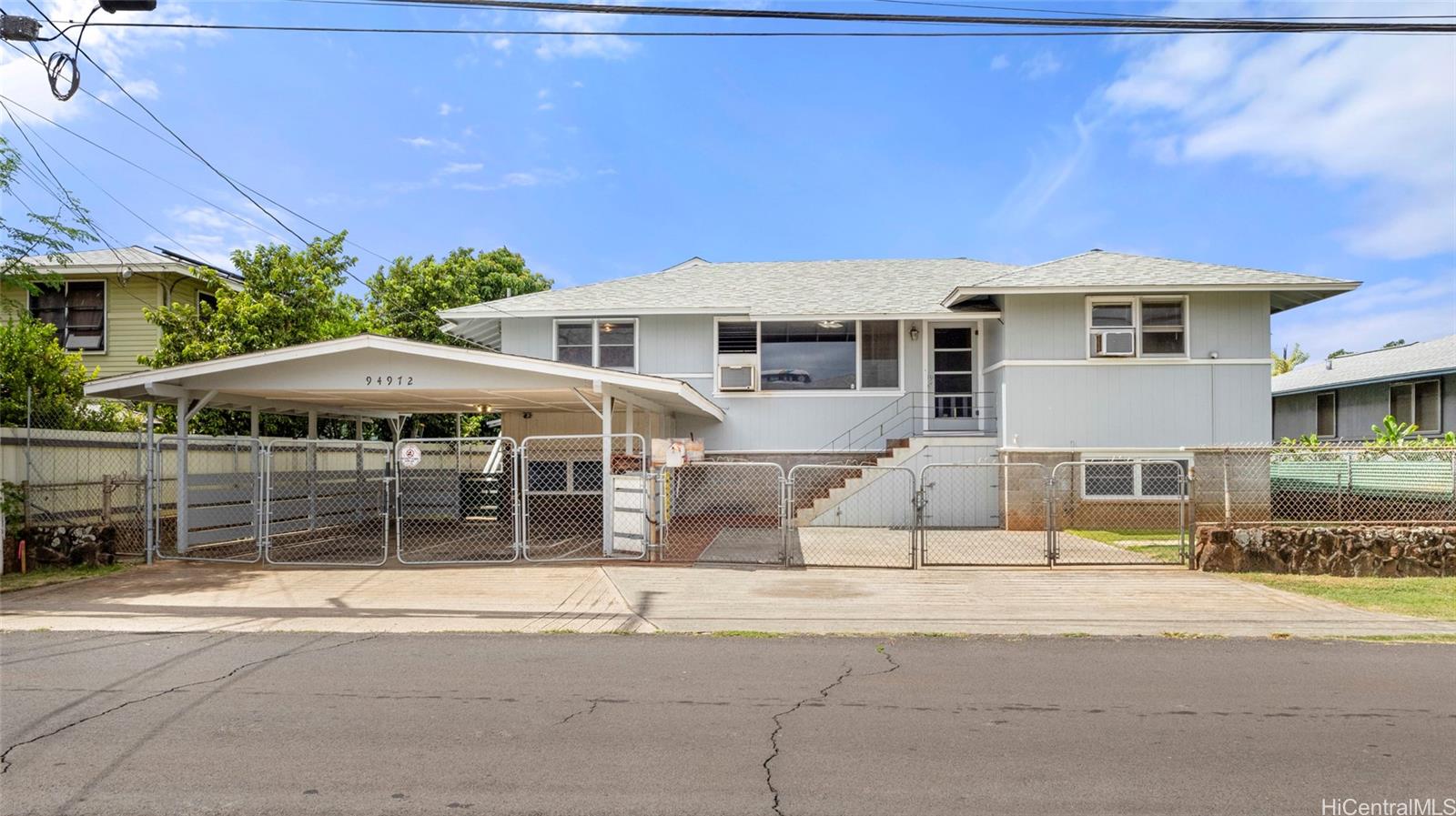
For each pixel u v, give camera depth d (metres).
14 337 12.45
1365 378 22.09
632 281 19.53
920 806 3.78
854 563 10.96
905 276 19.50
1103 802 3.82
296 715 5.02
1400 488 15.63
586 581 9.72
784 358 17.11
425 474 16.39
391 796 3.88
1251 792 3.94
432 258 24.92
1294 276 14.57
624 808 3.76
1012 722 4.93
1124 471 15.09
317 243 18.41
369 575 10.23
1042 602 8.55
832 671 6.04
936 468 15.83
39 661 6.27
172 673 5.94
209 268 19.39
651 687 5.64
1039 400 15.09
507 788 3.97
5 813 3.67
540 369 11.29
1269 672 6.03
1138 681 5.79
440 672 5.99
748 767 4.24
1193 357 14.95
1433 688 5.64
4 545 10.17
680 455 11.84
